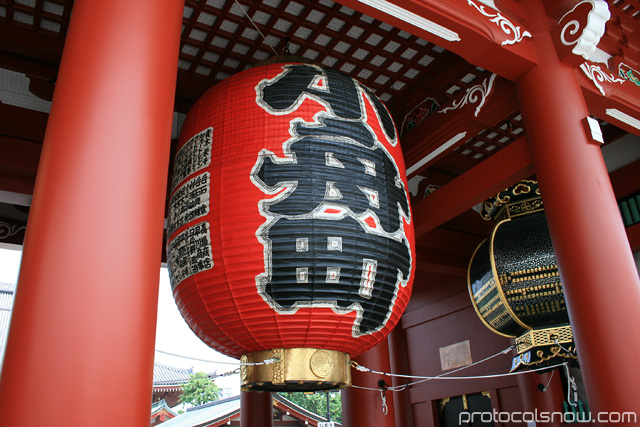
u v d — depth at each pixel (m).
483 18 5.47
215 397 26.91
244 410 8.77
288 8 6.37
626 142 8.86
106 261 2.63
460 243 9.12
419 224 7.17
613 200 5.20
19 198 6.42
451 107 7.07
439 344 10.44
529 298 6.74
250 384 4.27
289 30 6.62
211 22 6.48
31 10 6.08
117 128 2.94
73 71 3.05
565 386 8.62
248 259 4.00
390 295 4.36
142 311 2.68
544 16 6.03
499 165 6.34
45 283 2.52
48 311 2.46
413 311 11.12
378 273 4.23
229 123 4.57
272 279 3.99
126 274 2.67
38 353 2.38
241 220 4.09
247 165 4.28
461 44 5.50
